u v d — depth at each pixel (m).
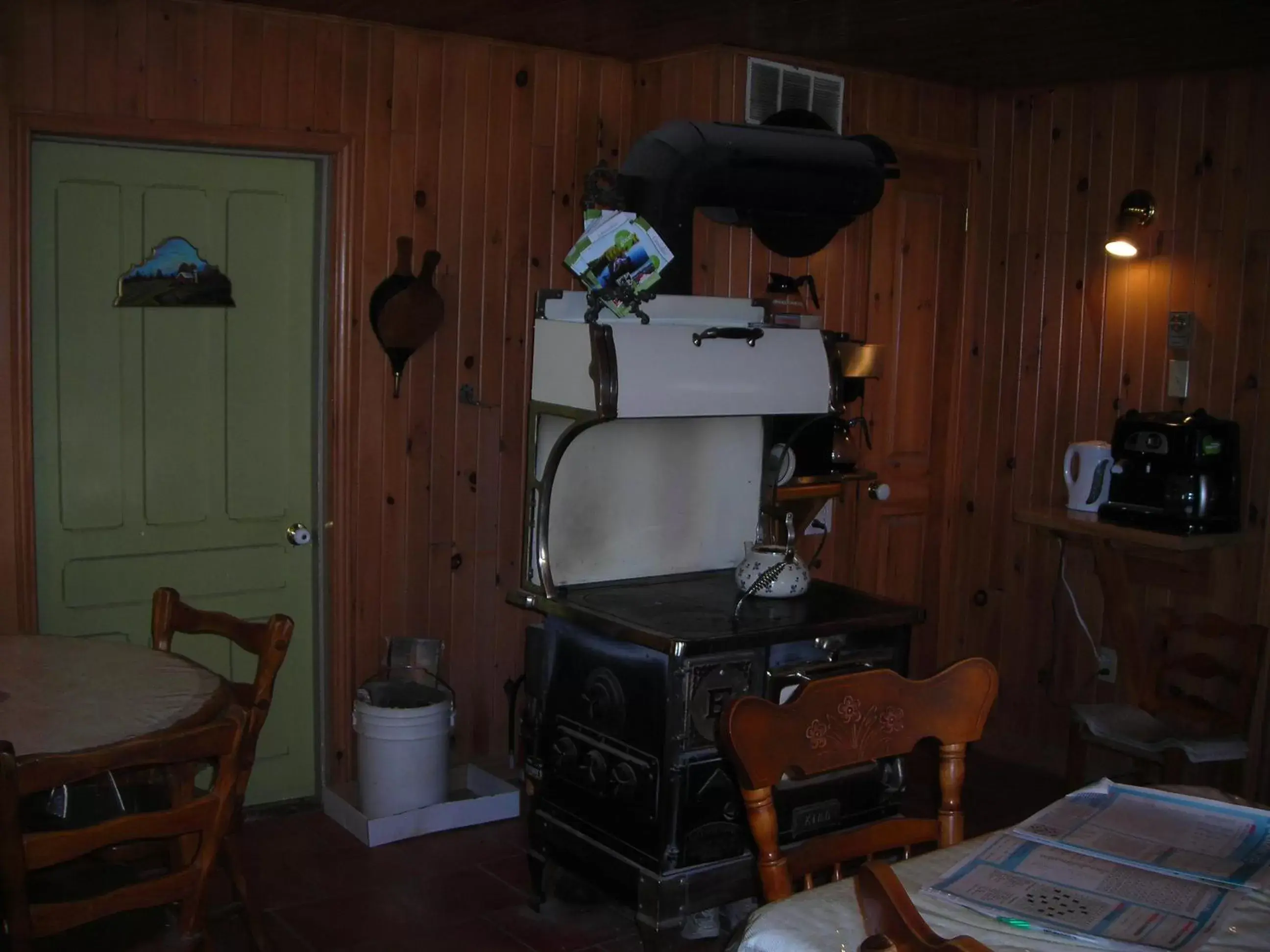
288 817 3.68
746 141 3.18
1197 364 3.80
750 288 3.88
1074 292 4.16
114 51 3.13
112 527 3.39
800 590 3.13
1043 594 4.30
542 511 3.08
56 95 3.07
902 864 1.66
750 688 2.80
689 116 3.80
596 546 3.21
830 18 3.25
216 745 2.00
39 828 2.43
